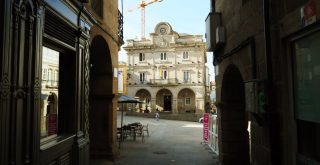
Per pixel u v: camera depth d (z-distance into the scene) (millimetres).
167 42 51375
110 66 10484
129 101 15367
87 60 7500
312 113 3578
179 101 51438
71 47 6449
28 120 4516
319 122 3408
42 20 4973
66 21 6059
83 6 6832
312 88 3576
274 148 4348
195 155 12609
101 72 10531
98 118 10609
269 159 4531
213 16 8695
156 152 13234
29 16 4551
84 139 7062
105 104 10594
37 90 4789
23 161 4379
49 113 6094
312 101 3578
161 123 34125
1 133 3795
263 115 4531
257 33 5156
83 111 7070
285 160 4125
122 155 12234
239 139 8836
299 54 3896
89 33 7895
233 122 8859
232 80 8523
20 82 4305
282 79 4160
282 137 4211
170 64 51125
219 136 9578
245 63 5984
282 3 4129
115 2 11125
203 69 49969
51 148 5301
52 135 6082
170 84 50406
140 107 52125
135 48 52531
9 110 4020
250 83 5074
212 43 8648
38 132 4812
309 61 3637
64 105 6602
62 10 5828
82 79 7074
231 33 7289
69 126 6535
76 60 6715
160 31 51844
